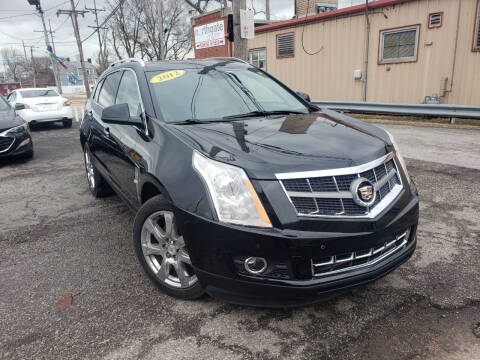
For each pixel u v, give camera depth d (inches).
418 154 276.1
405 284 114.9
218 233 89.3
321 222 87.7
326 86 518.9
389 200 99.9
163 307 107.0
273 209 87.0
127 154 133.5
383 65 453.7
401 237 102.6
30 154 303.1
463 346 89.4
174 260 107.6
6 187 230.4
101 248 145.1
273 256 87.0
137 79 142.7
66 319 102.7
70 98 1357.0
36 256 139.7
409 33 425.4
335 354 88.0
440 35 402.0
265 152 96.0
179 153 102.4
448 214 167.2
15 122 291.3
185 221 94.3
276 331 96.2
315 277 89.5
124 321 101.3
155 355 89.0
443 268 123.0
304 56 536.1
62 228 165.3
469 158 260.1
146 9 1040.8
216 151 96.7
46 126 539.8
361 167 93.5
